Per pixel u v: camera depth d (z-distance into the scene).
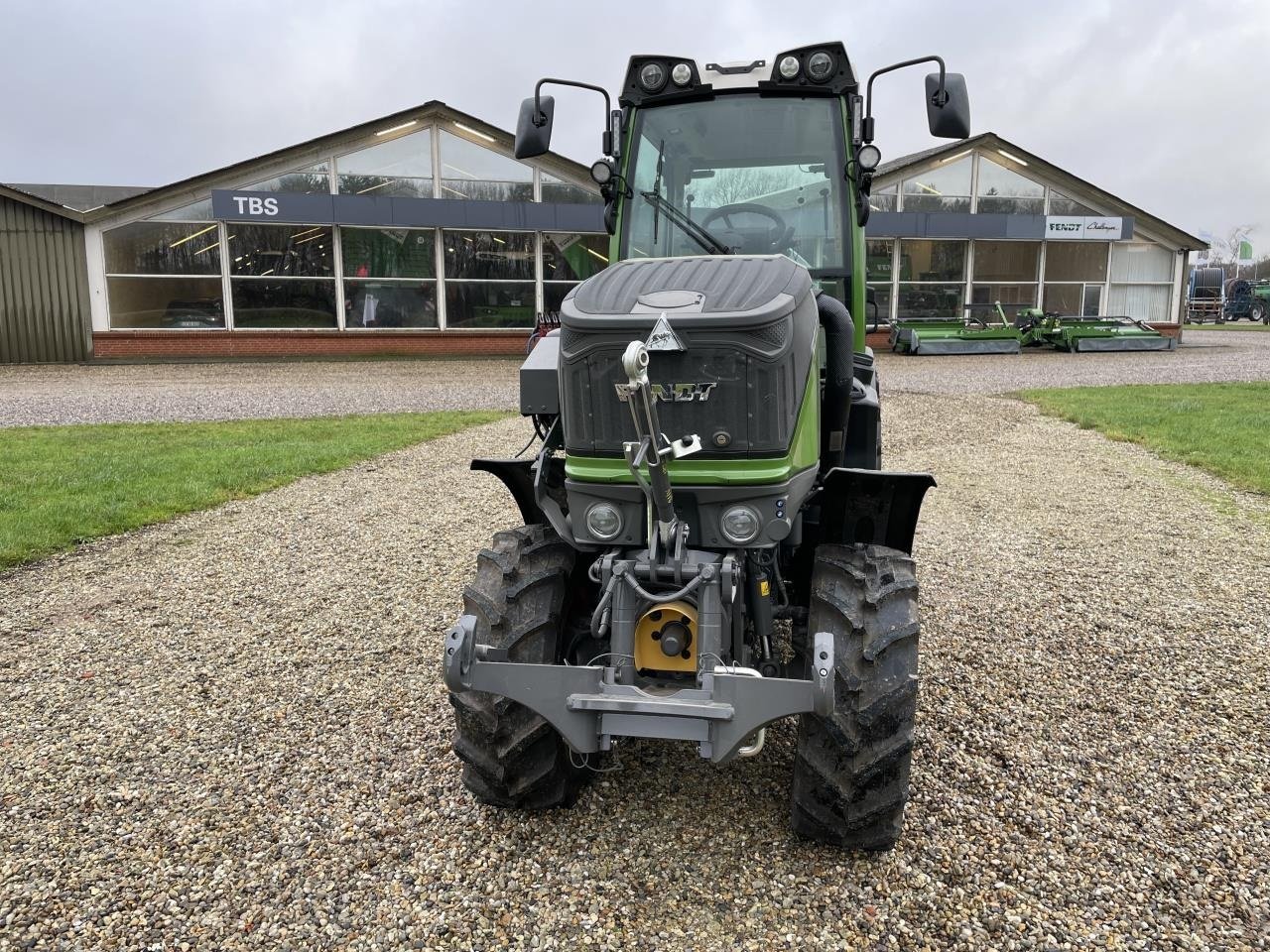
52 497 7.75
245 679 4.40
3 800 3.37
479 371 20.62
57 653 4.72
